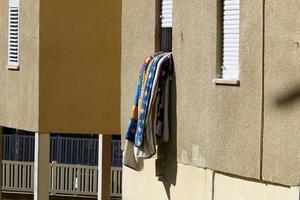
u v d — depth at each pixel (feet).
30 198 151.84
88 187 149.89
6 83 117.91
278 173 70.38
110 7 107.86
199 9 80.53
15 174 152.76
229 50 77.05
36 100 108.17
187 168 82.74
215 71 78.18
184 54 82.74
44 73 107.45
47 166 109.29
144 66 85.51
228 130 76.43
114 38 107.86
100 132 108.06
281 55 69.87
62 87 107.76
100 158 119.85
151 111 84.12
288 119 69.26
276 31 70.38
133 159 87.81
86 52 107.65
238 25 75.72
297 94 68.33
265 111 71.82
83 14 107.45
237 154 75.25
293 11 68.49
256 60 72.74
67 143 154.92
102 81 108.06
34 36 108.47
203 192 80.43
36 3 107.86
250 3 73.36
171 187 85.40
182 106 83.10
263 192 72.74
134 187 91.91
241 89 74.74
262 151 72.13
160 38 88.02
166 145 86.17
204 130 79.87
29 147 155.53
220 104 77.51
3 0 118.83
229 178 76.89
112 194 146.61
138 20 90.84
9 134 158.10
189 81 82.02
